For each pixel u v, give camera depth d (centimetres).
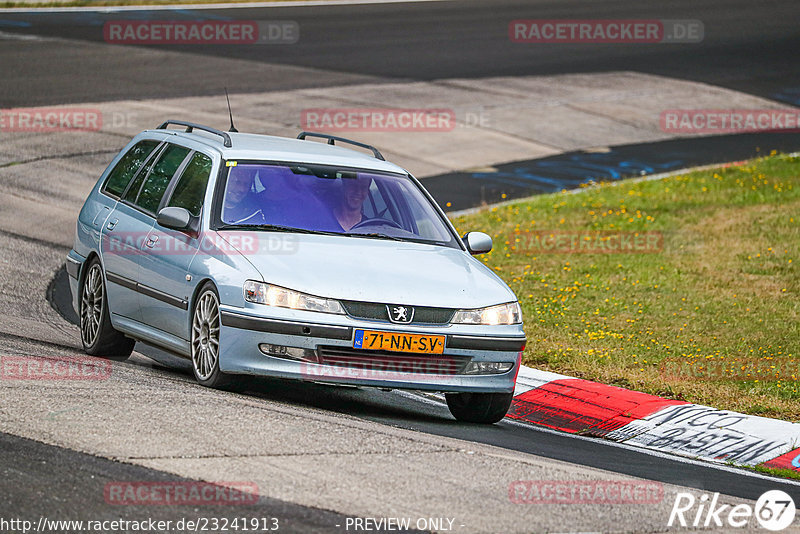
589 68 11481
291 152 3322
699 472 2767
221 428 2395
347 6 14562
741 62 12244
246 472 2116
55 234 5544
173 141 3472
